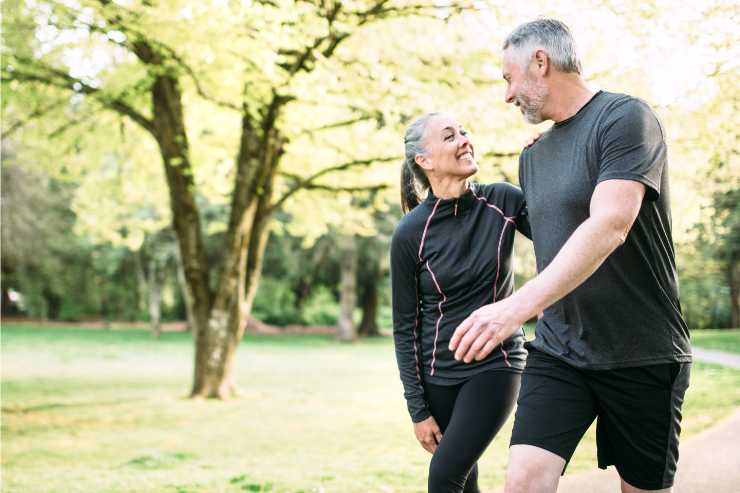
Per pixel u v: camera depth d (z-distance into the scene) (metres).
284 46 7.70
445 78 8.69
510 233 2.81
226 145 12.72
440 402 2.86
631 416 2.25
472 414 2.64
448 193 2.85
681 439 5.31
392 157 10.71
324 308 39.09
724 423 5.63
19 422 9.20
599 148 2.14
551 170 2.31
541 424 2.23
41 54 9.92
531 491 2.17
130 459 6.63
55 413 10.00
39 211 31.53
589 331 2.23
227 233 11.50
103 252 33.59
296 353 23.36
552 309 2.34
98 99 10.46
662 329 2.22
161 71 9.24
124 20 8.05
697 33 6.48
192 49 8.12
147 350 23.58
